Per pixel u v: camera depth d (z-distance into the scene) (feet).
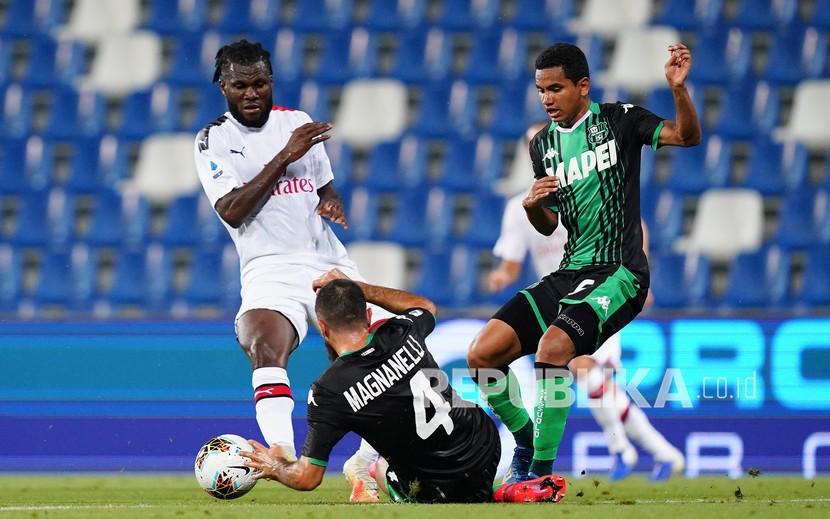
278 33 168.45
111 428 103.19
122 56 169.68
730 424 100.01
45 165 159.12
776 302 138.82
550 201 62.54
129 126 161.99
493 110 160.35
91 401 103.60
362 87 162.30
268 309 63.00
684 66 56.85
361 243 144.15
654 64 162.40
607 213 59.93
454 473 53.88
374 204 150.20
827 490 73.82
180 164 158.10
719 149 151.02
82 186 156.35
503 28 167.84
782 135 155.63
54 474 100.99
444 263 142.00
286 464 53.83
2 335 104.53
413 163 154.20
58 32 173.88
